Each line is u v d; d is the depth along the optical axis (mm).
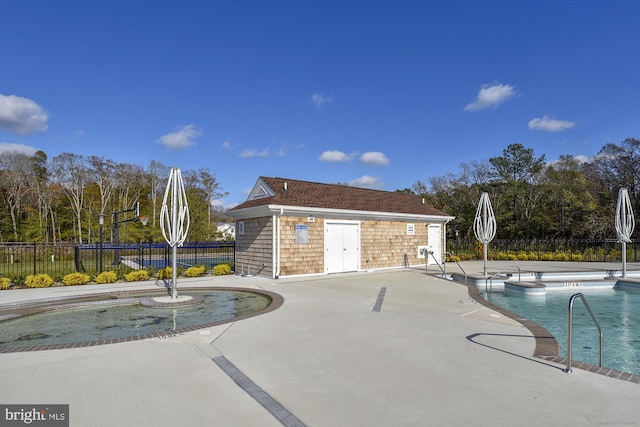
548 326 7855
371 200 18078
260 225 14492
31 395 3688
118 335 6500
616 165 32688
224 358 4805
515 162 38219
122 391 3773
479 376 4145
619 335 7082
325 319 7070
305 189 16406
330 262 15164
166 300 9320
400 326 6523
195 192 42875
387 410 3320
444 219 20000
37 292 10992
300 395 3660
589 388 3791
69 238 40625
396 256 17656
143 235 36844
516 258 23656
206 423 3096
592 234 29516
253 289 11062
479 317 7266
